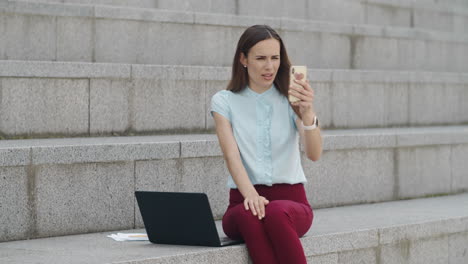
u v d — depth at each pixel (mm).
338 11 10492
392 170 7477
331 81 8297
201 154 6055
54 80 6520
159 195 4750
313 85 8141
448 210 6766
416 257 6008
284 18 9000
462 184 8172
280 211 4551
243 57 4992
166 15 8031
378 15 10984
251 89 5059
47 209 5285
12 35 7145
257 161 4965
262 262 4559
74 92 6621
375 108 8773
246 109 5023
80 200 5438
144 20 7891
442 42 10727
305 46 9125
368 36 9766
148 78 7000
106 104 6785
